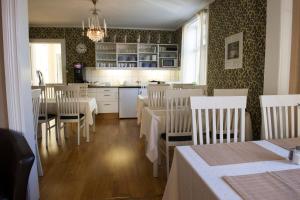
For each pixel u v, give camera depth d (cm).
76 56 695
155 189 251
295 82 266
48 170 298
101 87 644
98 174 287
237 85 375
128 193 243
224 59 418
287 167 118
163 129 281
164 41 730
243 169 115
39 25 671
